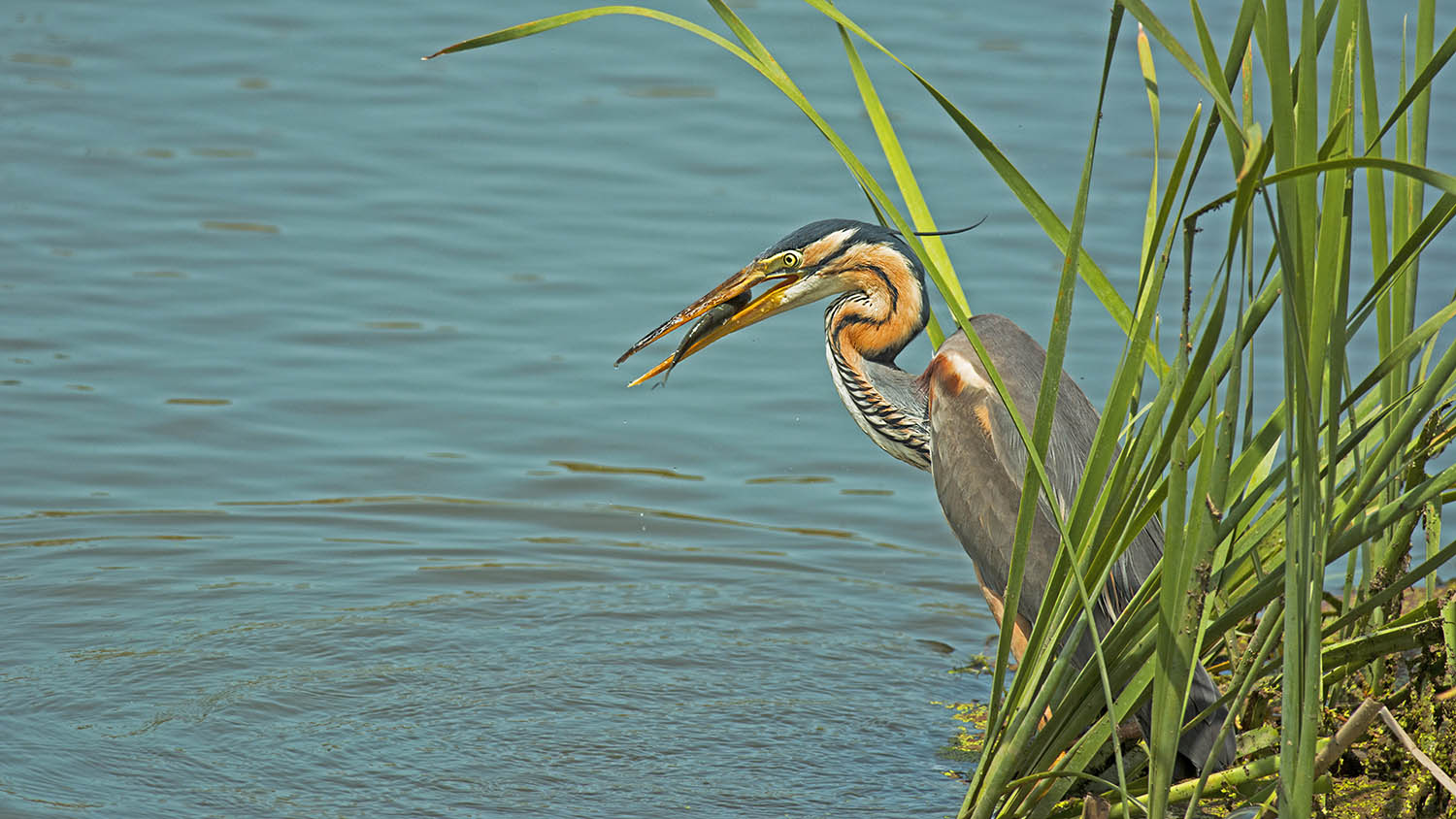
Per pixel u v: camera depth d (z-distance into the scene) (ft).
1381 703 20.98
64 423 42.22
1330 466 17.87
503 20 70.69
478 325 47.65
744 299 33.53
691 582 38.19
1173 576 17.69
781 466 42.78
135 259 49.75
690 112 62.44
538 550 39.22
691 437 43.83
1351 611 20.15
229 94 62.13
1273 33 15.42
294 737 29.63
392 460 42.06
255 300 48.11
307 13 70.74
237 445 42.11
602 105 62.95
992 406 27.48
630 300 48.60
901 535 40.57
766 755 29.71
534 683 32.63
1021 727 19.31
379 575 37.70
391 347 46.42
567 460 42.55
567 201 54.75
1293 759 17.67
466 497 41.06
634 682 32.91
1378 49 63.26
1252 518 25.79
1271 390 43.32
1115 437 18.45
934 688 33.22
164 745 28.96
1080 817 21.81
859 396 32.50
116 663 32.60
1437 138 56.54
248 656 33.30
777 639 35.37
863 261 32.37
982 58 66.03
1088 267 23.18
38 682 31.50
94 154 56.24
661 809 27.22
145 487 40.37
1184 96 61.82
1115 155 57.00
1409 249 17.63
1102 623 25.07
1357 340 45.52
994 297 47.88
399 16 71.10
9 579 36.17
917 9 72.33
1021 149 57.47
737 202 54.60
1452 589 23.27
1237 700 19.25
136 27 67.92
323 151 57.88
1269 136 15.87
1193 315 46.32
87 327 46.16
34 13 68.95
